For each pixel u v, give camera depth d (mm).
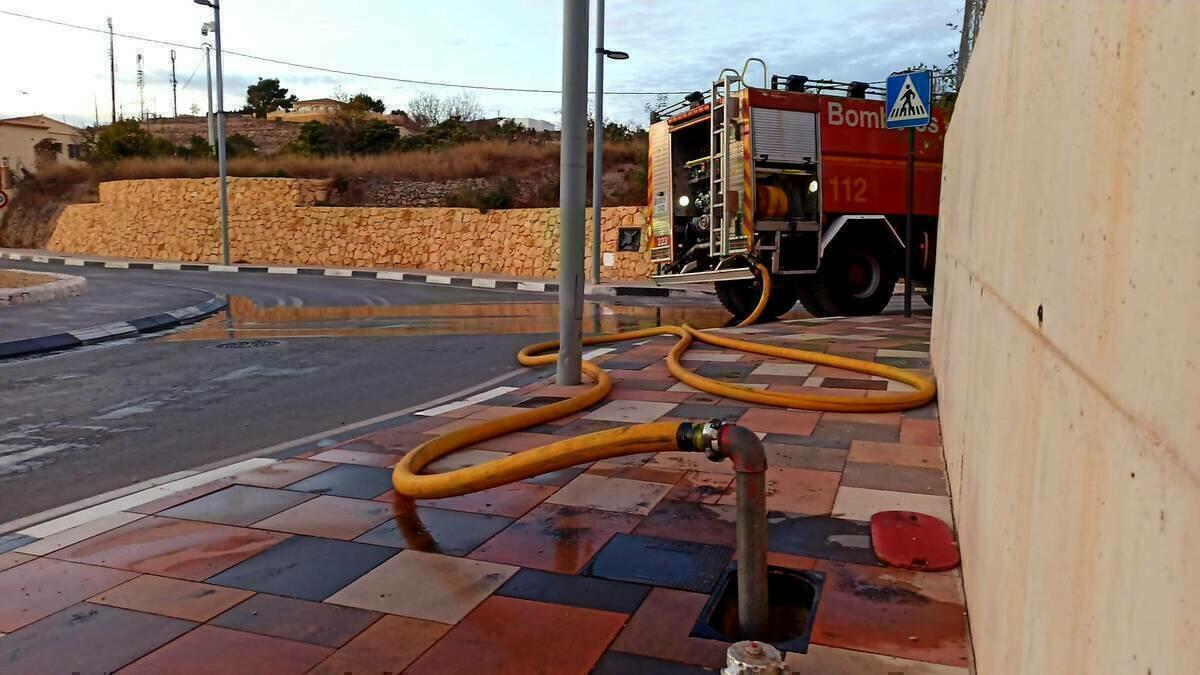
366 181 29250
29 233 34750
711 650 2611
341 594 3039
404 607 2932
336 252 27422
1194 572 834
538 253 23875
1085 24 1422
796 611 3002
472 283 21672
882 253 11977
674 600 2951
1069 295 1432
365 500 4066
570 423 5531
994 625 2045
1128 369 1073
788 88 11492
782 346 8516
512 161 29109
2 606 2980
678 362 7754
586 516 3785
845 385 6582
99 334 11070
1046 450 1541
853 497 3961
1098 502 1179
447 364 8617
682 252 12438
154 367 8656
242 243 28781
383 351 9555
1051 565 1445
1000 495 2082
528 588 3066
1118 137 1179
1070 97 1511
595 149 18906
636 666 2529
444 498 3826
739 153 11062
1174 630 879
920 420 5441
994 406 2299
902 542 3330
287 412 6516
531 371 8102
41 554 3445
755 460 2656
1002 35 2680
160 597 3037
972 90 3932
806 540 3441
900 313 12289
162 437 5762
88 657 2629
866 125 11719
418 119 47750
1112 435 1126
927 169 12297
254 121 60750
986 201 2891
